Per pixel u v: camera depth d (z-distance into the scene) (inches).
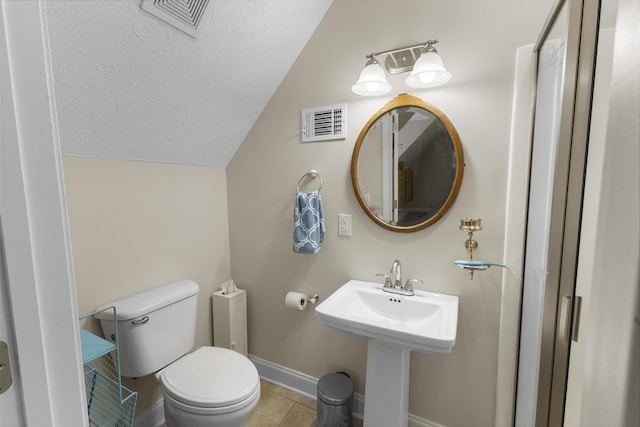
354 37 58.2
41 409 16.0
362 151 58.4
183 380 49.5
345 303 53.4
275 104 67.7
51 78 15.7
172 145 60.3
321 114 62.1
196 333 70.4
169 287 61.0
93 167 50.9
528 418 40.8
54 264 16.2
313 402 69.0
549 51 37.5
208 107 59.3
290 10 54.7
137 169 57.3
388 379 49.3
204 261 71.7
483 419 53.4
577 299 25.3
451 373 55.0
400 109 54.8
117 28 39.9
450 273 53.5
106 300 53.3
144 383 59.6
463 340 53.4
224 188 76.1
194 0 43.4
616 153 14.1
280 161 68.4
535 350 38.2
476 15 48.1
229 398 46.0
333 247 63.9
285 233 69.7
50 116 15.7
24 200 14.9
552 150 34.3
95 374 48.1
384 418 50.2
